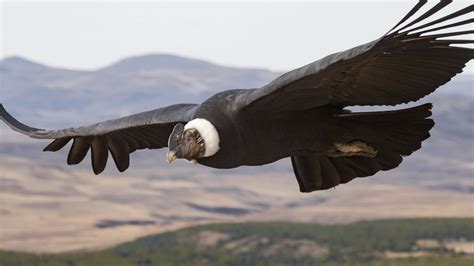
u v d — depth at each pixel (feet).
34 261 333.21
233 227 398.21
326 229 397.60
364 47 34.53
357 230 394.32
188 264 361.51
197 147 36.65
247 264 364.99
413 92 37.68
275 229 397.39
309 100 37.68
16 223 634.43
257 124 37.60
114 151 44.83
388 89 37.76
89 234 609.83
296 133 38.63
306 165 42.24
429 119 39.68
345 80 37.19
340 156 41.63
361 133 39.78
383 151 40.65
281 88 36.24
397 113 39.37
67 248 557.74
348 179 42.06
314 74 35.35
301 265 362.74
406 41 35.32
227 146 37.14
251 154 38.09
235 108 37.24
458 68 36.91
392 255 362.33
